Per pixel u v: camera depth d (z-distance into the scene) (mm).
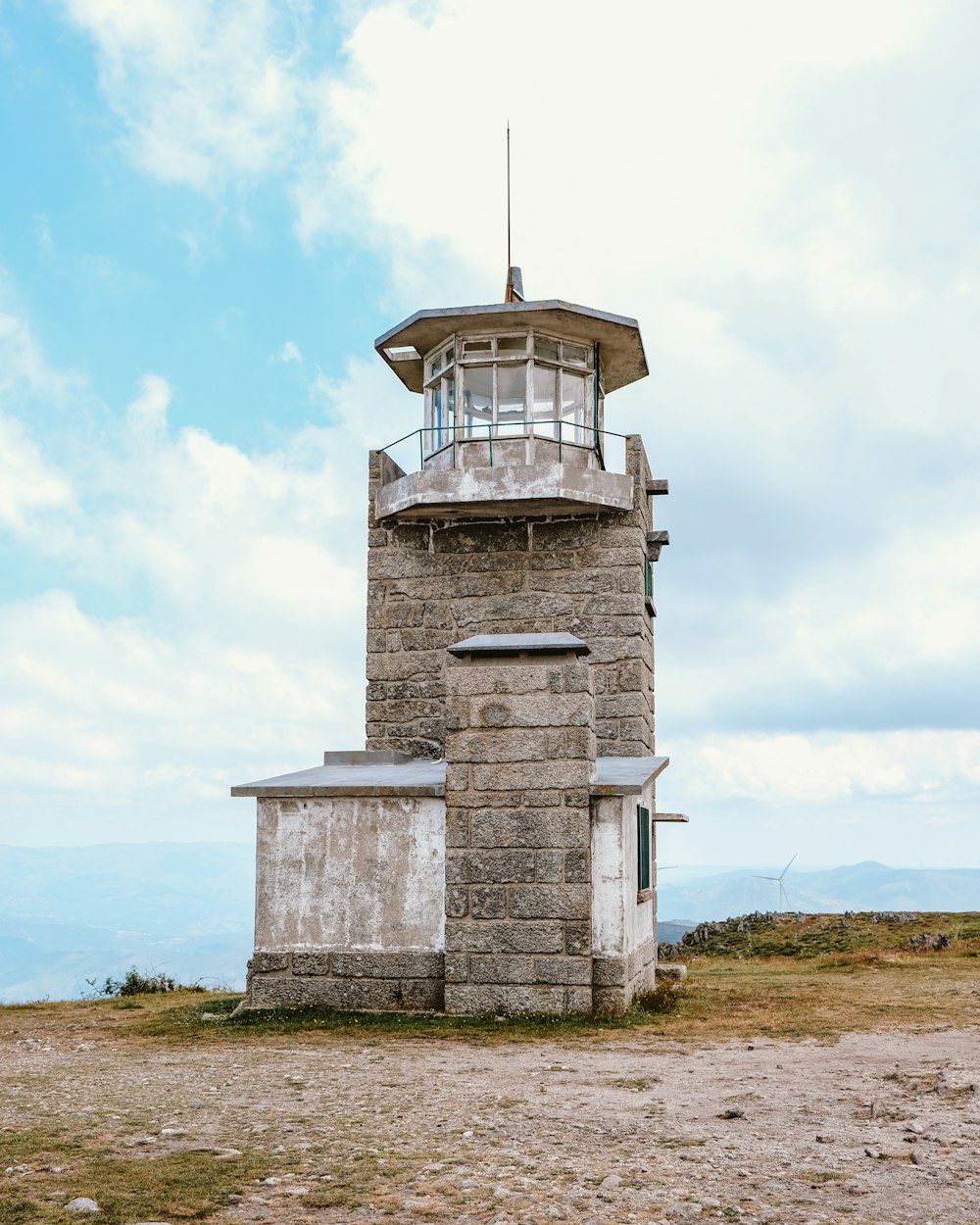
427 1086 9781
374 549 21594
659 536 22078
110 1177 6668
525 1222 5766
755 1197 6168
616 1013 13945
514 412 21234
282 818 15250
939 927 29281
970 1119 7957
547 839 14219
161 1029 14305
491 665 14641
